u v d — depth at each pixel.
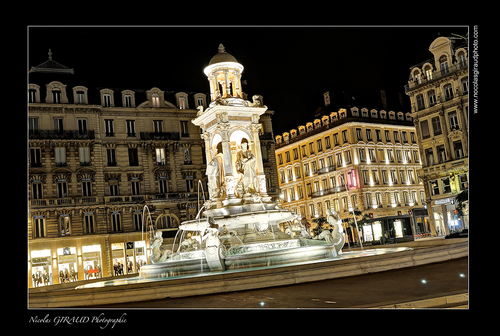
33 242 44.25
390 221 66.44
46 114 47.38
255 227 17.69
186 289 11.43
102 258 47.19
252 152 19.00
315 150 74.94
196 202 52.59
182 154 53.59
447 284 9.73
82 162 48.41
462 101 50.97
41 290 16.28
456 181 51.97
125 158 50.81
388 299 8.72
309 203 75.62
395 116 74.06
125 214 49.34
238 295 10.90
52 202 45.88
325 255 15.38
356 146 67.81
